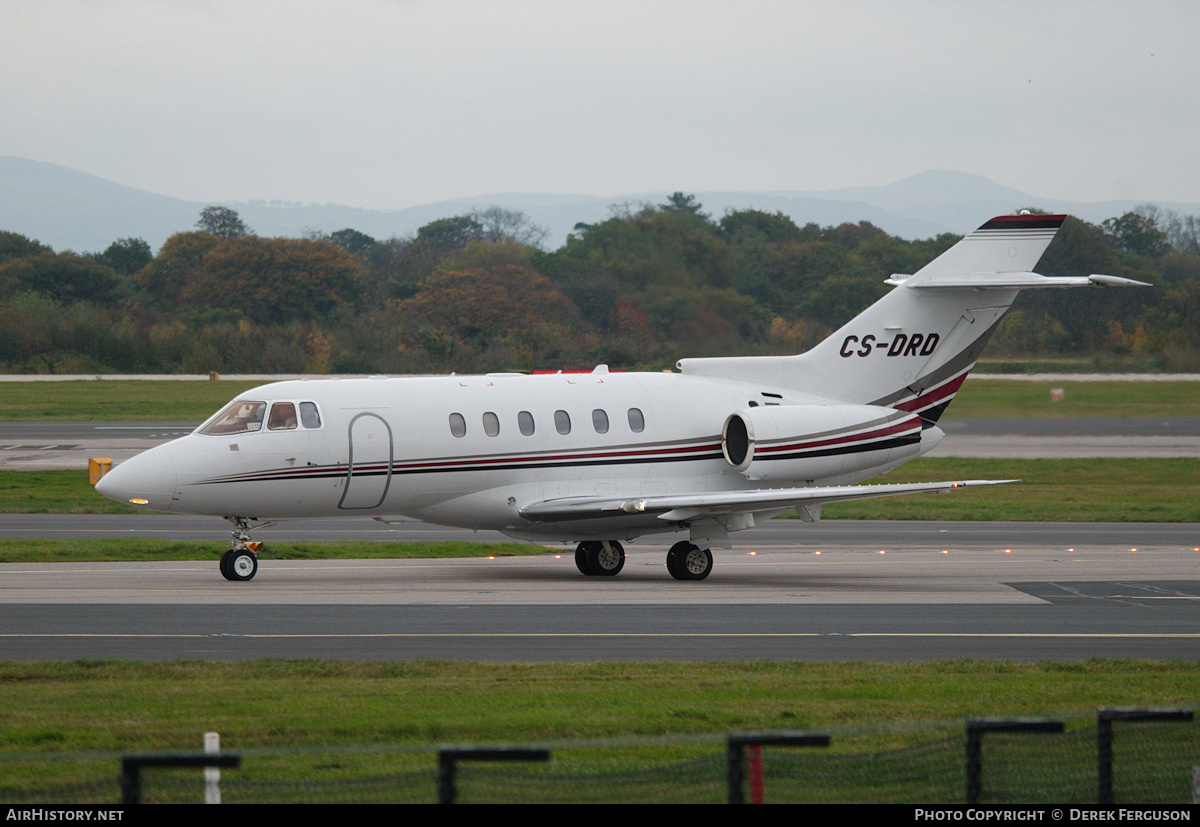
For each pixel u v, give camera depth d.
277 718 47.12
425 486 93.00
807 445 100.88
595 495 97.81
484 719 47.12
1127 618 75.44
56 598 79.25
